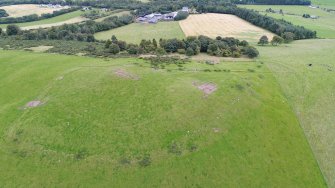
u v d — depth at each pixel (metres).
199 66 85.50
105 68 79.75
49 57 94.44
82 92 68.38
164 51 100.75
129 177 48.19
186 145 54.16
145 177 48.25
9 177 48.69
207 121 60.09
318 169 55.16
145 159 51.00
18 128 58.38
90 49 105.94
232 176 50.00
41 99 67.69
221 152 53.78
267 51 111.69
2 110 65.12
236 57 99.81
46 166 50.28
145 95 66.69
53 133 56.81
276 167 53.41
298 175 52.88
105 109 62.81
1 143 55.34
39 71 81.56
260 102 69.50
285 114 68.00
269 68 90.00
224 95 68.38
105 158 51.38
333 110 73.25
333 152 59.56
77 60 90.50
